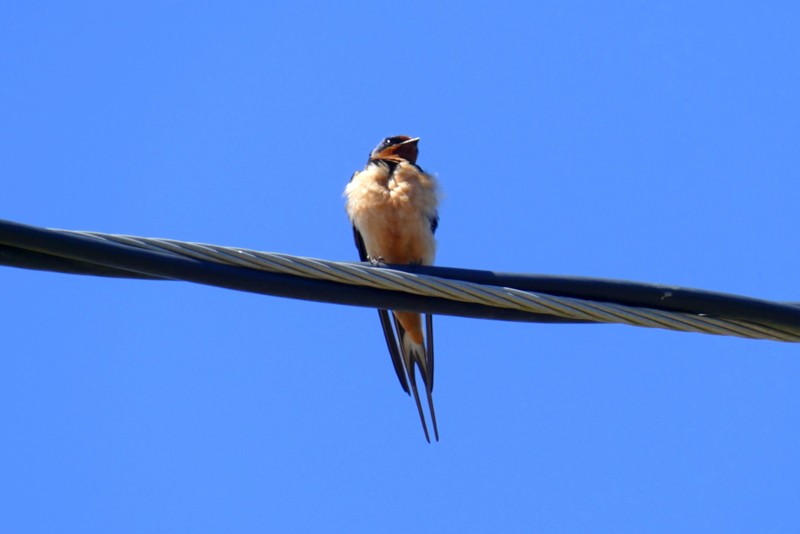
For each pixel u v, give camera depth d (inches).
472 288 406.9
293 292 401.7
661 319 406.9
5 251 381.7
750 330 408.2
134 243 387.9
